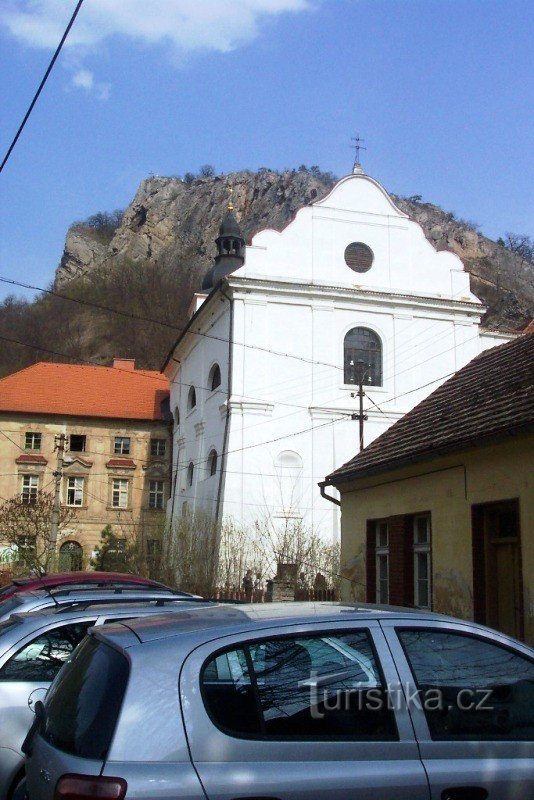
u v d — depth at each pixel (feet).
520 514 34.42
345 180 123.03
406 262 122.42
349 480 49.98
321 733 13.33
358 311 119.14
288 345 115.55
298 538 100.73
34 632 20.74
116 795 11.72
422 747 13.64
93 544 162.61
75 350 339.98
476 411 41.11
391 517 46.26
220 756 12.50
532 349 45.11
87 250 549.13
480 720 14.28
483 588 37.37
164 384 180.45
